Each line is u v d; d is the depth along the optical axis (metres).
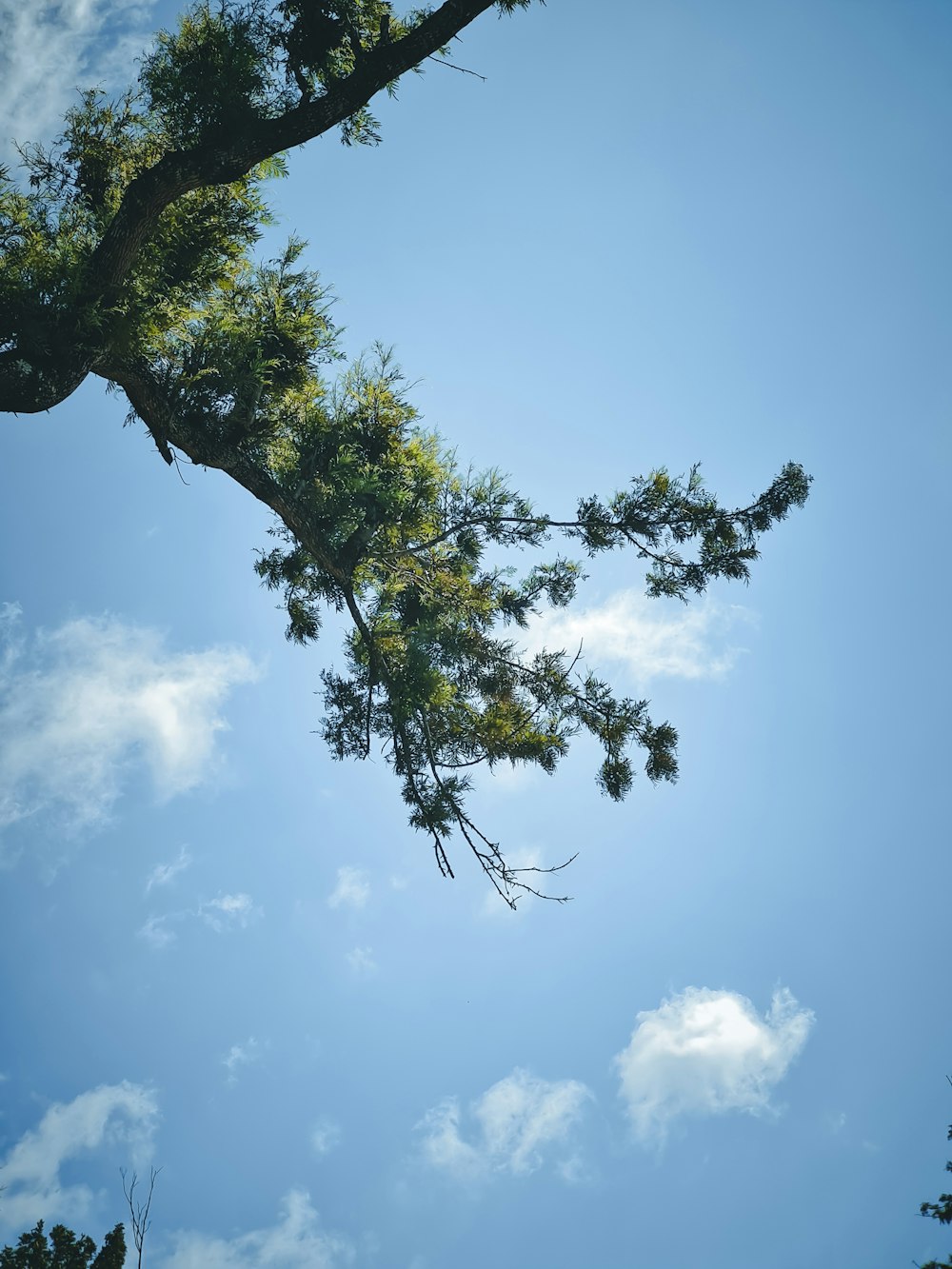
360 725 15.08
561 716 14.23
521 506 14.52
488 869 11.64
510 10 9.43
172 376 10.18
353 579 14.14
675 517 14.20
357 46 9.55
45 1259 11.66
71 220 9.76
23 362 8.34
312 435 12.23
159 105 10.47
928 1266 13.73
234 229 10.70
